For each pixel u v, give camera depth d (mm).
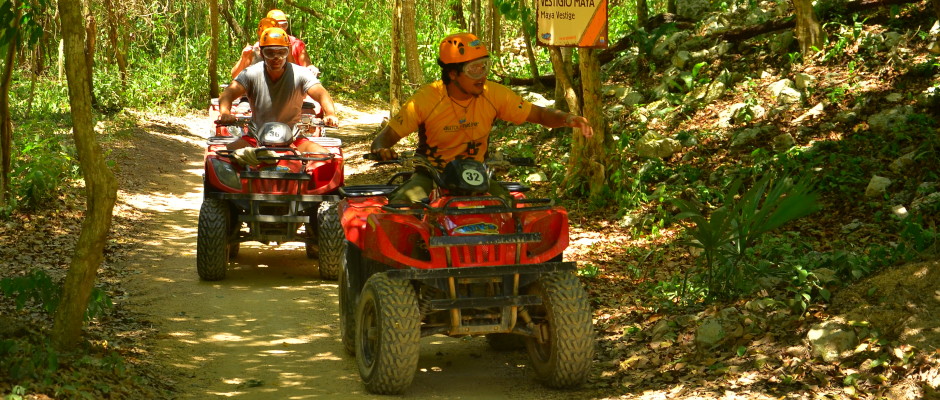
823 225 8609
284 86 8922
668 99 13422
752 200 6840
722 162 10938
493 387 5586
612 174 10664
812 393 4941
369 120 24859
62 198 11328
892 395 4820
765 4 15547
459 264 5223
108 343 6105
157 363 5906
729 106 12391
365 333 5590
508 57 23094
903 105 10578
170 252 9656
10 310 6645
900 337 5281
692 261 8141
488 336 6594
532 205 5797
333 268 8469
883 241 7773
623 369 5770
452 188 5391
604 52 16516
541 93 17172
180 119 21781
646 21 16516
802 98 11797
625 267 8297
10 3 6594
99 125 18281
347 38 30578
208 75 24875
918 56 11539
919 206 8227
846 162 9648
